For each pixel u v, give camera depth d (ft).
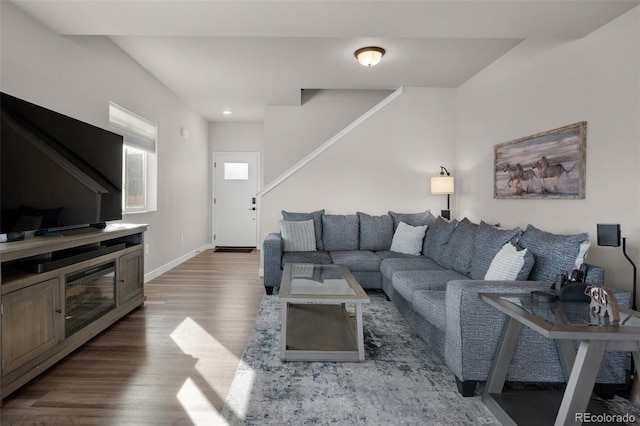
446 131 16.20
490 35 9.05
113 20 8.46
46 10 8.00
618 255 7.90
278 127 19.08
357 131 15.97
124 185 13.35
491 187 13.38
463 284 6.43
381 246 14.60
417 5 7.66
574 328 4.41
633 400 6.13
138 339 8.70
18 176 6.97
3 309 5.86
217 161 24.16
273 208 15.85
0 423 5.41
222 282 14.47
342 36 9.25
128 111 12.78
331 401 6.14
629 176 7.68
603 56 8.36
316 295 7.60
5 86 7.77
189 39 11.42
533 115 10.92
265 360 7.64
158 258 15.67
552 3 7.48
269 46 11.85
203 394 6.31
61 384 6.58
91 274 8.37
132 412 5.75
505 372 6.03
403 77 14.84
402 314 9.99
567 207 9.48
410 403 6.11
